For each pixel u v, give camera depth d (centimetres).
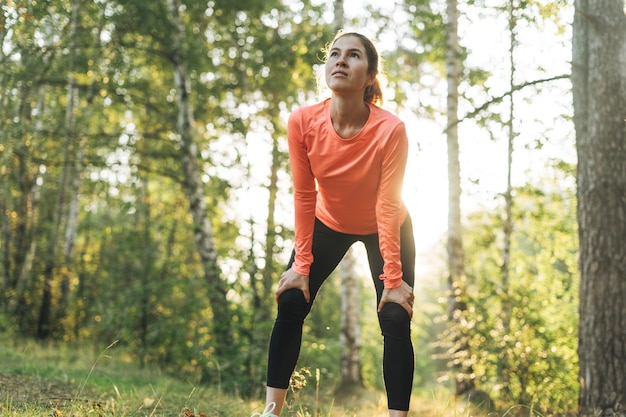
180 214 1423
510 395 856
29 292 1355
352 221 275
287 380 274
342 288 1196
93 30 1012
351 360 1150
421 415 646
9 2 809
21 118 1029
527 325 880
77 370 652
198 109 1205
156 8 1032
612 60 567
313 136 261
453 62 1092
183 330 958
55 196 1553
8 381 457
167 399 471
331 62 253
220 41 1258
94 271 1462
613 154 562
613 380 544
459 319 982
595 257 561
